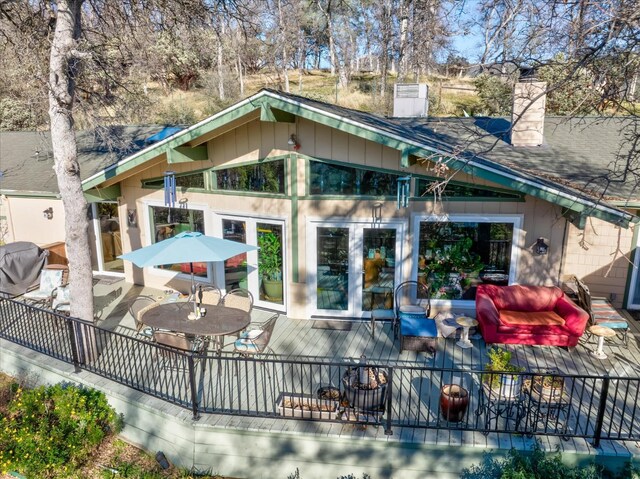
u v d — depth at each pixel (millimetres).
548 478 5492
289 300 9977
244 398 7059
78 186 8148
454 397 6254
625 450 5812
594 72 6773
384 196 9250
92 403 7363
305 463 6398
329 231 9633
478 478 6047
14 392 8516
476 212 9078
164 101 30438
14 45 10328
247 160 9969
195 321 7941
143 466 6887
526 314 8789
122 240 12492
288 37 31484
